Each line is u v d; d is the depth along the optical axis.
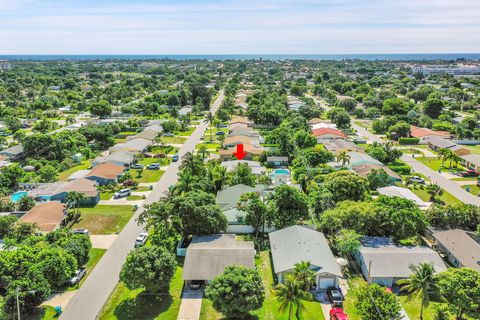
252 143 136.25
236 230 76.69
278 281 58.97
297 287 45.41
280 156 121.44
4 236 68.31
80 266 62.97
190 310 53.12
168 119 177.12
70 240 63.56
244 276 49.81
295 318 51.53
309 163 111.88
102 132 140.88
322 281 58.19
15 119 164.00
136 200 90.88
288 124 152.00
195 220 68.62
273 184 98.88
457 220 73.50
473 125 163.00
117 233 74.69
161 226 67.94
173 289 57.78
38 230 71.38
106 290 57.50
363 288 50.22
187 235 70.94
